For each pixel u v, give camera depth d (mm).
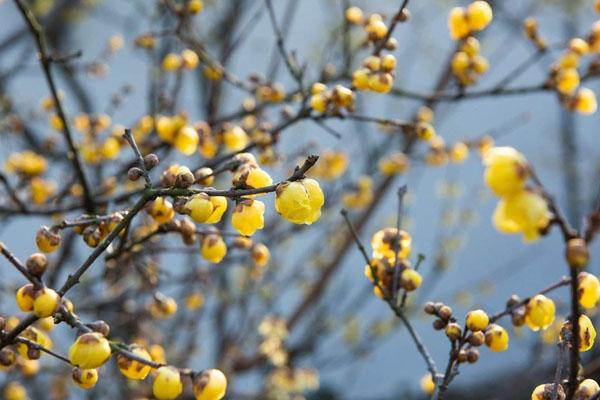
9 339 1718
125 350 1665
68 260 4625
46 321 2779
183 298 4438
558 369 1771
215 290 4723
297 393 5648
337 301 5629
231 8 5008
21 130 4438
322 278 5227
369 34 2840
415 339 2131
